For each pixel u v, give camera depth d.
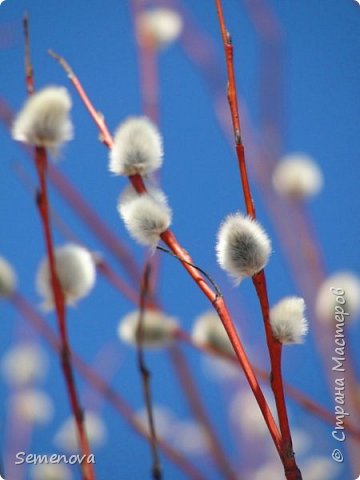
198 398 0.59
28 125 0.55
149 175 0.57
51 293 0.57
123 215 0.56
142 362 0.54
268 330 0.53
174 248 0.55
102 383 0.58
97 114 0.57
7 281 0.57
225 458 0.58
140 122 0.57
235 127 0.54
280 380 0.53
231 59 0.54
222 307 0.53
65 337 0.55
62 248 0.57
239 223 0.54
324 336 0.58
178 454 0.57
